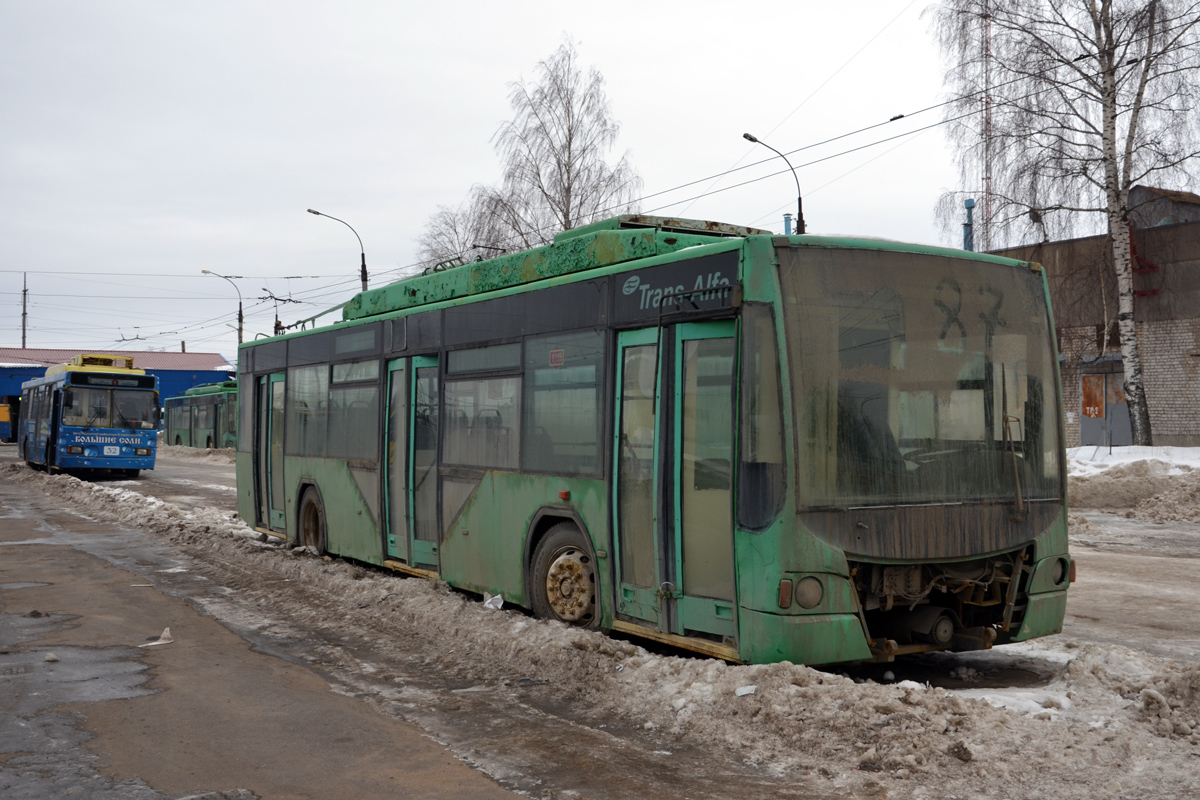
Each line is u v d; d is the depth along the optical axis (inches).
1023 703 218.4
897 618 253.4
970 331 259.6
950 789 174.2
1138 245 1110.4
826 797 173.8
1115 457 857.5
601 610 285.7
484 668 273.7
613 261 298.0
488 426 343.9
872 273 247.1
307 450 493.4
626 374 279.6
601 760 196.9
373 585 385.1
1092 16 954.1
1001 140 992.9
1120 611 367.9
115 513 727.1
